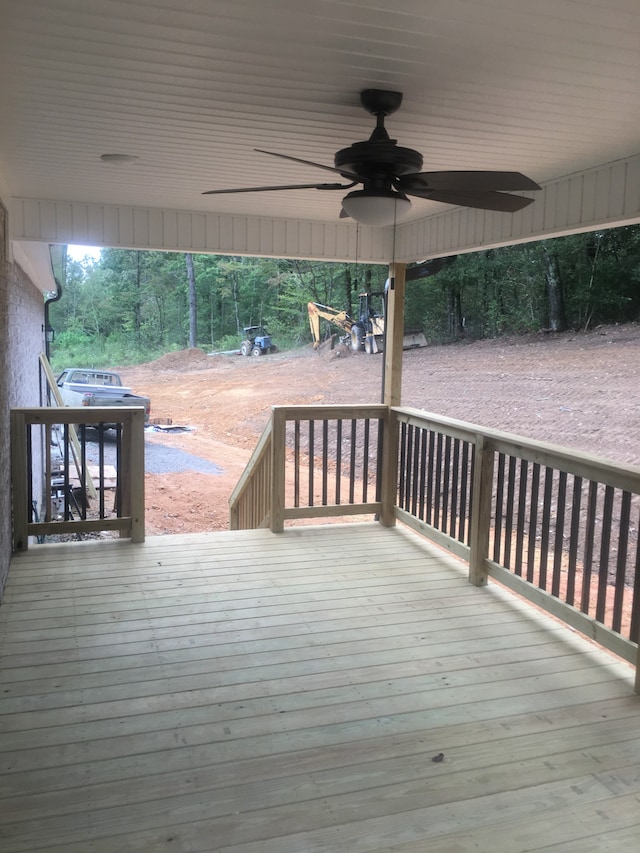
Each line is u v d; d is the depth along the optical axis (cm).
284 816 207
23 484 449
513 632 346
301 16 221
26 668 298
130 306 2802
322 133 350
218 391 1736
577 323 1345
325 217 580
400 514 523
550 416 985
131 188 479
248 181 457
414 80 278
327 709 270
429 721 263
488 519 407
